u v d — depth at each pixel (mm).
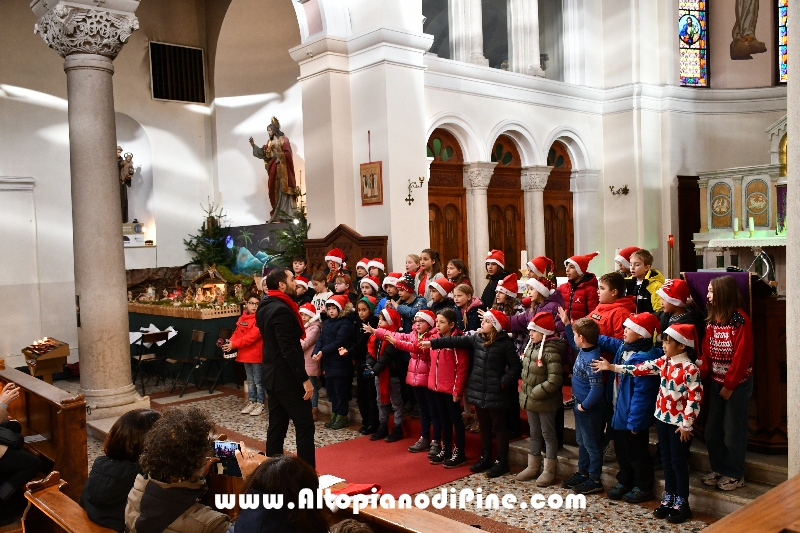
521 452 5961
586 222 13594
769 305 5016
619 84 13625
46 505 3688
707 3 14742
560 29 13641
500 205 12383
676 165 13867
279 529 2502
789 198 3805
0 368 6910
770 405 5066
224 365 10102
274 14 12898
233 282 12430
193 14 13641
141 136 13188
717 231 12641
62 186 12039
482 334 5711
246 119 13609
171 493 2988
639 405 4797
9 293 11414
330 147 9812
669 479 4727
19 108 11594
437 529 2969
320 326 7641
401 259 9500
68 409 5324
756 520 2338
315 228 10242
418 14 9812
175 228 13375
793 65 3771
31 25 11727
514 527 4703
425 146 9844
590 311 6090
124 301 7691
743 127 14555
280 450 5422
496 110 11789
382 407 6820
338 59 9805
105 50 7496
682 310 4957
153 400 9234
